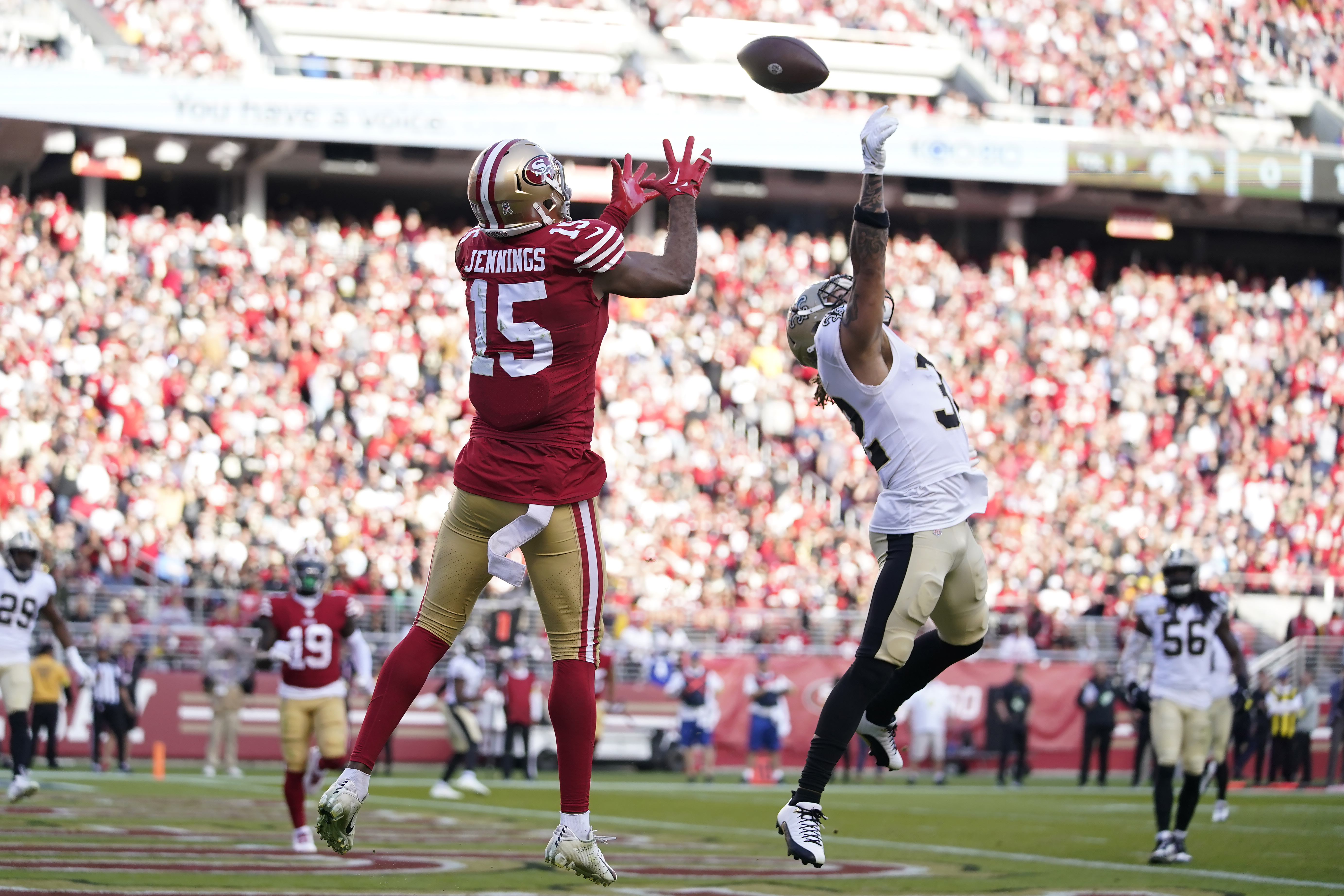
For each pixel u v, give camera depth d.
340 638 28.19
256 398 71.81
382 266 79.50
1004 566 74.00
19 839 24.91
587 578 13.70
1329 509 83.00
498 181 13.27
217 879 19.97
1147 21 94.19
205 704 56.78
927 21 91.94
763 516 74.25
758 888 21.12
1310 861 27.17
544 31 85.25
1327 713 65.25
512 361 13.40
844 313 15.11
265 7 81.12
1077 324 87.19
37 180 79.00
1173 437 84.12
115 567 61.28
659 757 60.44
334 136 73.56
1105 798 48.59
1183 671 28.27
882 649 14.66
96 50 75.56
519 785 50.56
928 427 15.11
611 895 19.72
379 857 24.67
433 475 72.31
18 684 33.19
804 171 84.38
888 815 39.38
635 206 13.74
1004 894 20.81
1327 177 84.62
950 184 85.81
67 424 67.31
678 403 77.75
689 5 89.25
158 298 73.94
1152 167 82.75
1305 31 97.31
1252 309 90.75
